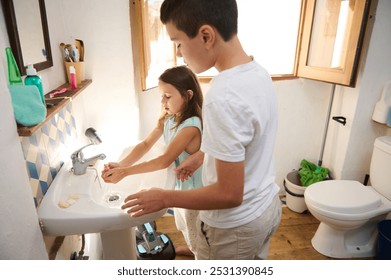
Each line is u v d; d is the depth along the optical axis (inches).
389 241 60.4
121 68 61.6
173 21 25.1
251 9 78.8
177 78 44.3
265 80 27.2
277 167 89.9
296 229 77.7
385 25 64.1
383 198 65.8
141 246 66.1
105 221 31.6
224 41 25.6
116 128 65.6
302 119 85.0
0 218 23.5
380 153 66.2
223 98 23.9
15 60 31.2
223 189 25.5
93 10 55.7
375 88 70.1
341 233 67.3
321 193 66.3
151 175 47.8
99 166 44.3
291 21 78.9
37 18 37.9
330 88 81.7
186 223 50.7
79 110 55.1
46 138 36.7
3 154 23.1
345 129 76.2
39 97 26.5
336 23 68.1
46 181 36.0
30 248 27.4
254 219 31.9
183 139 42.9
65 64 49.6
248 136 24.9
